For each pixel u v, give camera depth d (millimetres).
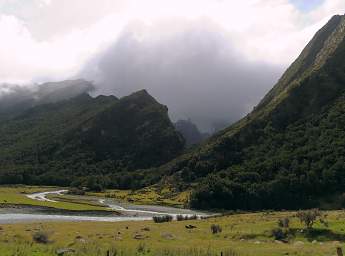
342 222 87625
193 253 54406
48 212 172125
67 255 46312
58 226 103312
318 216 98438
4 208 173750
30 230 90312
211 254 54188
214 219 118688
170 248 62156
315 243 75000
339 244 71688
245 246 72562
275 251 64688
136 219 156625
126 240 78000
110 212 183875
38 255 44500
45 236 73875
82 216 165875
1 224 108188
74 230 94438
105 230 94875
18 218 143375
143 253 52500
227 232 86938
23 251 45812
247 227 90438
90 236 83625
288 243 77500
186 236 85812
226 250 61500
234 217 121375
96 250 51188
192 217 141125
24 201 199750
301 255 61094
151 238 81250
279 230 82625
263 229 86438
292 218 97750
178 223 111500
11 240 68750
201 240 80562
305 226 85000
